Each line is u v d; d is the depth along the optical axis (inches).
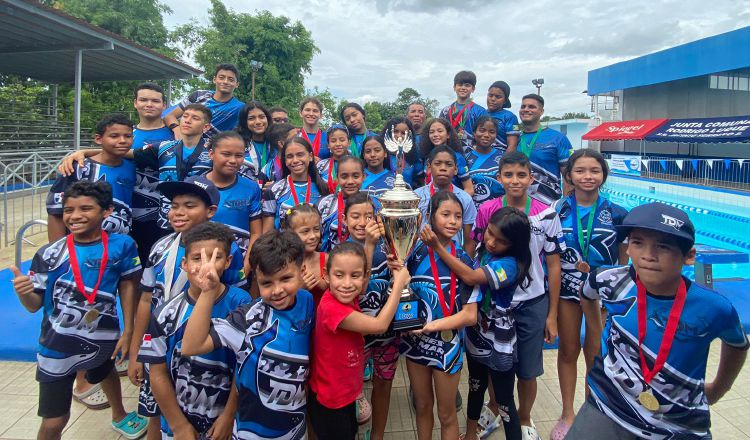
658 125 933.2
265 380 79.3
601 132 1055.0
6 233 281.1
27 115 593.6
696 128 831.1
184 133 138.0
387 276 107.4
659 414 70.3
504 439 114.7
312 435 97.3
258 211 127.6
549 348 164.6
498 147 211.6
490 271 96.8
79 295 99.3
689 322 67.6
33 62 503.2
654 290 69.9
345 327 82.0
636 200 625.6
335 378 84.0
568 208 120.7
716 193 588.1
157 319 82.5
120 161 135.2
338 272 81.6
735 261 195.2
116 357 109.8
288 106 1016.2
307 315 84.7
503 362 100.9
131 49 453.7
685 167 715.4
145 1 845.2
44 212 375.6
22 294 94.8
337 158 162.6
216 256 77.5
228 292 87.2
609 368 75.4
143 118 158.9
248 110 179.6
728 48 757.3
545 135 178.2
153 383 81.7
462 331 110.6
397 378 146.9
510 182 114.7
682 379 68.6
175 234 99.3
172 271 94.5
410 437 115.7
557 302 115.3
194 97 197.0
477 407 106.8
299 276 81.4
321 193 141.4
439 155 129.5
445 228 97.7
